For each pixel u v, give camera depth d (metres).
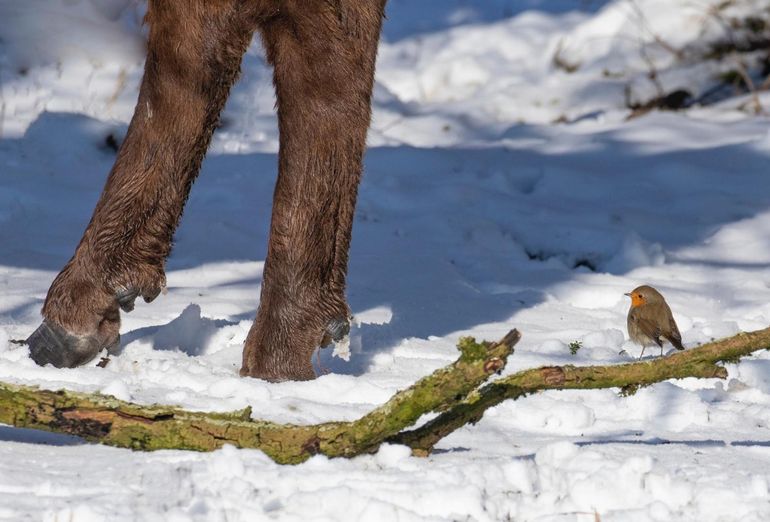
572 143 24.50
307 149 10.16
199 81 10.12
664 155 23.45
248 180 21.23
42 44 24.52
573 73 28.66
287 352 10.25
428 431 8.00
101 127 22.23
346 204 10.38
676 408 9.81
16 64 24.08
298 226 10.20
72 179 20.41
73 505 6.81
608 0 33.03
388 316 14.15
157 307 13.80
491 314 14.68
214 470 7.43
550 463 7.91
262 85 24.98
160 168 10.20
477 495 7.11
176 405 8.95
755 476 7.64
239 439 7.89
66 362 10.32
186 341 11.80
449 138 25.81
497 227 19.14
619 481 7.49
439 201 20.44
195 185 20.78
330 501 7.00
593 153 23.81
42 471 7.54
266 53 10.33
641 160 23.30
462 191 20.75
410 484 7.28
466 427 9.17
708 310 15.32
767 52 27.89
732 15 28.30
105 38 25.03
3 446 8.08
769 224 19.42
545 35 30.58
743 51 27.98
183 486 7.23
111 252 10.26
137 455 7.95
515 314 14.75
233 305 14.09
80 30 24.94
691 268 17.58
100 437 7.92
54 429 7.86
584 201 21.05
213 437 7.91
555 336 13.56
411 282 15.98
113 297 10.34
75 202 19.12
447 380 7.44
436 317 14.28
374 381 10.52
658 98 27.20
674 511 7.30
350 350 11.64
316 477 7.41
